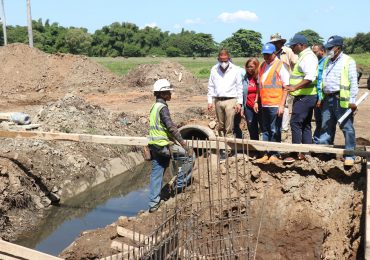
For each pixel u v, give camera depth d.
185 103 21.16
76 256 6.75
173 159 7.56
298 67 7.19
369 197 6.06
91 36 82.19
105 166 11.74
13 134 8.95
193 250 6.16
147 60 72.75
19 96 21.50
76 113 13.27
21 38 73.50
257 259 7.04
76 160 11.16
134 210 9.70
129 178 11.95
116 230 7.03
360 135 12.05
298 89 7.11
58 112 13.04
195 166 8.09
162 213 6.87
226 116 8.34
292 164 7.49
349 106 6.91
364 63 51.25
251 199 7.45
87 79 25.53
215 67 8.37
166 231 6.49
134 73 28.30
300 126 7.50
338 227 6.69
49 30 77.69
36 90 23.62
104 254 6.60
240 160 7.75
